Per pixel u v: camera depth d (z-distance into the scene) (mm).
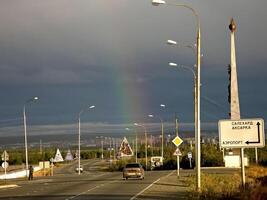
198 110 34125
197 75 33844
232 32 34219
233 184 33844
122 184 44219
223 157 89375
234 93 34000
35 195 33531
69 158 87750
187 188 36438
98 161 179375
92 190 37031
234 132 22203
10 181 55938
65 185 44781
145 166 100688
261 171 56469
